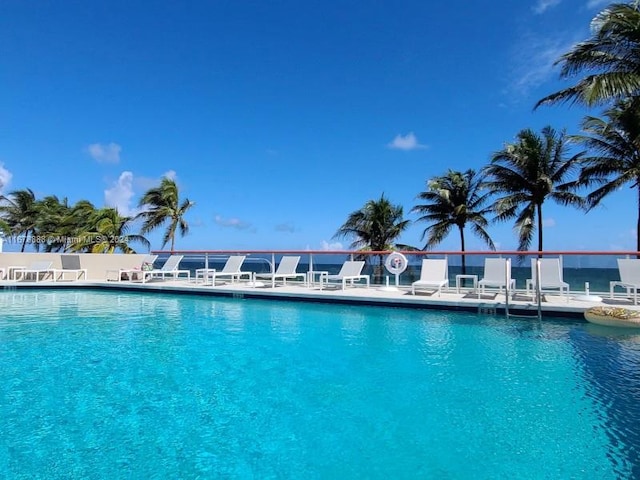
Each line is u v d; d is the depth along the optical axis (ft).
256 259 39.01
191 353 17.53
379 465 8.59
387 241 83.76
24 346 18.83
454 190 84.79
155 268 46.34
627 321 20.52
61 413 11.29
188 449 9.33
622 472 8.18
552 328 21.72
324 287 36.29
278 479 8.09
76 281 44.62
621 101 46.09
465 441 9.60
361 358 16.60
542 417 10.80
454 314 25.80
